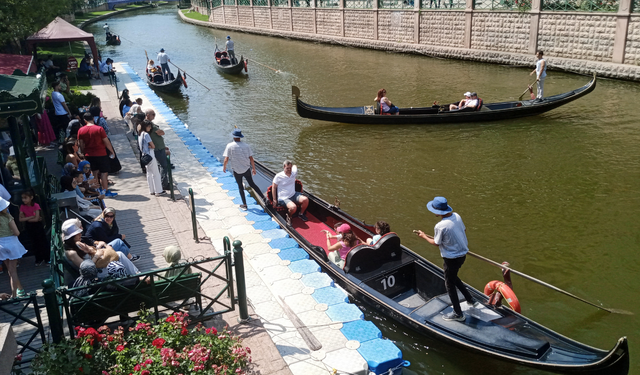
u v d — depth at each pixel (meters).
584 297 7.99
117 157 13.29
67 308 5.54
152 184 10.95
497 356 5.96
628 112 17.50
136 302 5.89
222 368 5.15
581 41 23.44
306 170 13.77
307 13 40.47
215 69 29.84
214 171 12.77
